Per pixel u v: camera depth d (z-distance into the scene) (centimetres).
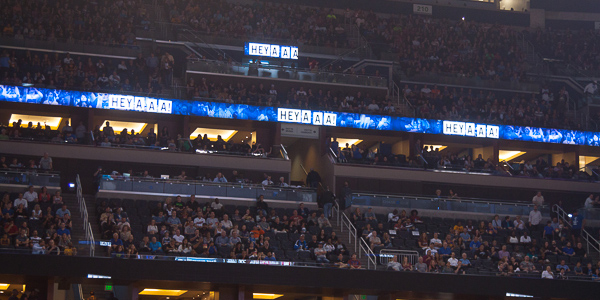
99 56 3691
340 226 3041
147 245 2436
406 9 4888
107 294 2448
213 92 3562
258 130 3619
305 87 3847
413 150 3725
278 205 3145
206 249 2508
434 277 2531
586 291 2639
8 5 3716
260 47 3981
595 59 4703
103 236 2467
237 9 4297
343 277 2461
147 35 3897
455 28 4694
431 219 3192
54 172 2866
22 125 3478
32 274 2208
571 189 3681
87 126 3338
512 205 3344
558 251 2947
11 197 2708
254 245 2566
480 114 3872
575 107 4234
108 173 3177
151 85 3484
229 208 2983
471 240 2931
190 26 4059
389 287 2494
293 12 4428
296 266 2434
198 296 2658
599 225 3288
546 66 4444
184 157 3291
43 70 3441
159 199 2973
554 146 3934
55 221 2481
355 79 3909
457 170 3603
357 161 3503
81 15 3838
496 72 4341
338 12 4756
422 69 4203
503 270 2666
